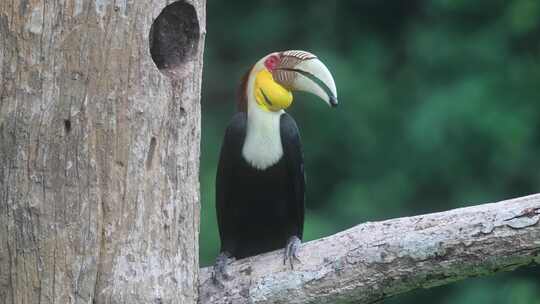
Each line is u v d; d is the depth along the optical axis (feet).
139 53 31.37
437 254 31.78
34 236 31.30
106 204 31.35
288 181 38.22
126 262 31.60
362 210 73.41
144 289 31.81
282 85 36.52
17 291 31.50
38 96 31.14
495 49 74.49
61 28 31.01
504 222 31.35
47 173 31.22
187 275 32.91
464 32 76.02
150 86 31.60
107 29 31.07
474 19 76.38
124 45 31.19
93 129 31.17
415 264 32.04
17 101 31.27
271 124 37.22
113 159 31.35
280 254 33.96
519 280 70.59
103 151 31.24
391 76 77.92
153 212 31.96
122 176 31.45
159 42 32.96
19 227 31.37
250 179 37.81
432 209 74.49
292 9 80.69
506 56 74.33
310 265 33.09
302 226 39.34
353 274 32.50
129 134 31.42
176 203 32.48
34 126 31.19
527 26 73.51
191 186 32.94
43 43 31.07
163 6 31.65
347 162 76.54
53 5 30.99
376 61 78.02
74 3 30.94
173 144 32.30
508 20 74.79
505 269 31.94
